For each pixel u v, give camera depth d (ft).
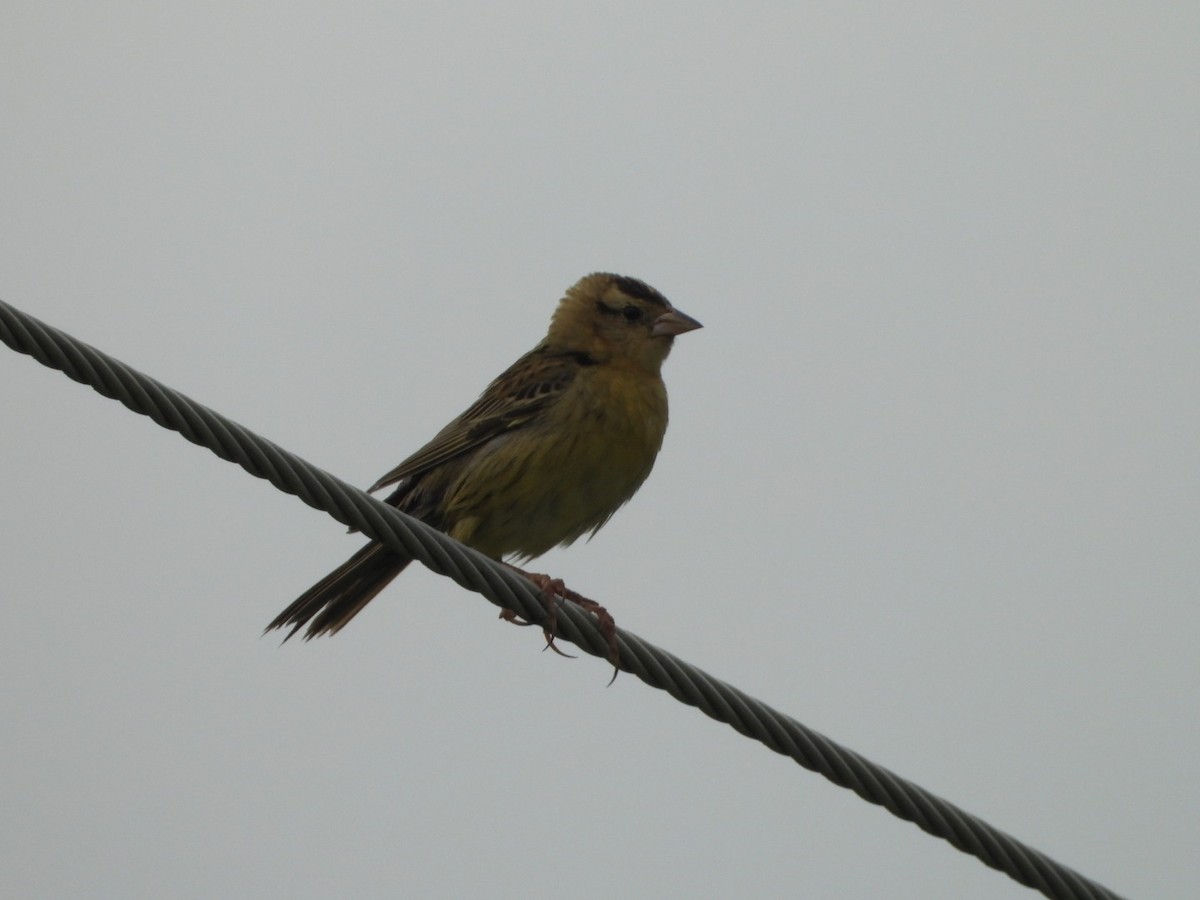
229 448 30.19
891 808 32.53
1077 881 33.06
